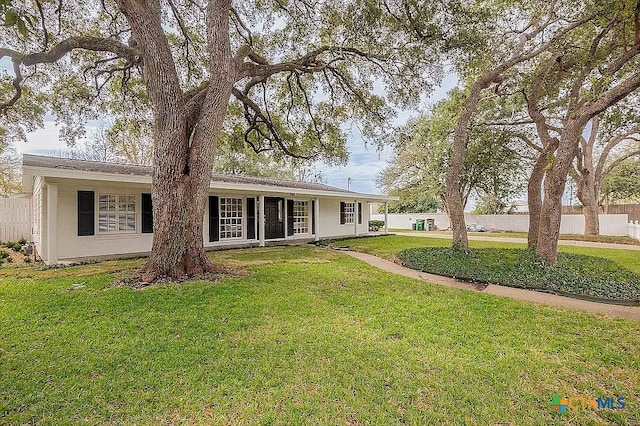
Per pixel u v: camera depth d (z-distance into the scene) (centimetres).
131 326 391
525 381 282
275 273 699
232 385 268
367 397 255
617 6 674
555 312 474
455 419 232
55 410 236
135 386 266
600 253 1094
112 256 965
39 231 1039
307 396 254
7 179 2078
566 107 1154
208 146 662
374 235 1919
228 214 1303
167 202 620
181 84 1102
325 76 1056
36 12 791
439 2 746
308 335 370
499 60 972
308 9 896
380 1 771
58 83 1012
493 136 1320
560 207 792
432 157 2233
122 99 1086
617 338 377
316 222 1533
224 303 479
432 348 344
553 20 885
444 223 2820
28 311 442
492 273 739
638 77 645
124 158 2220
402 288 604
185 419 228
